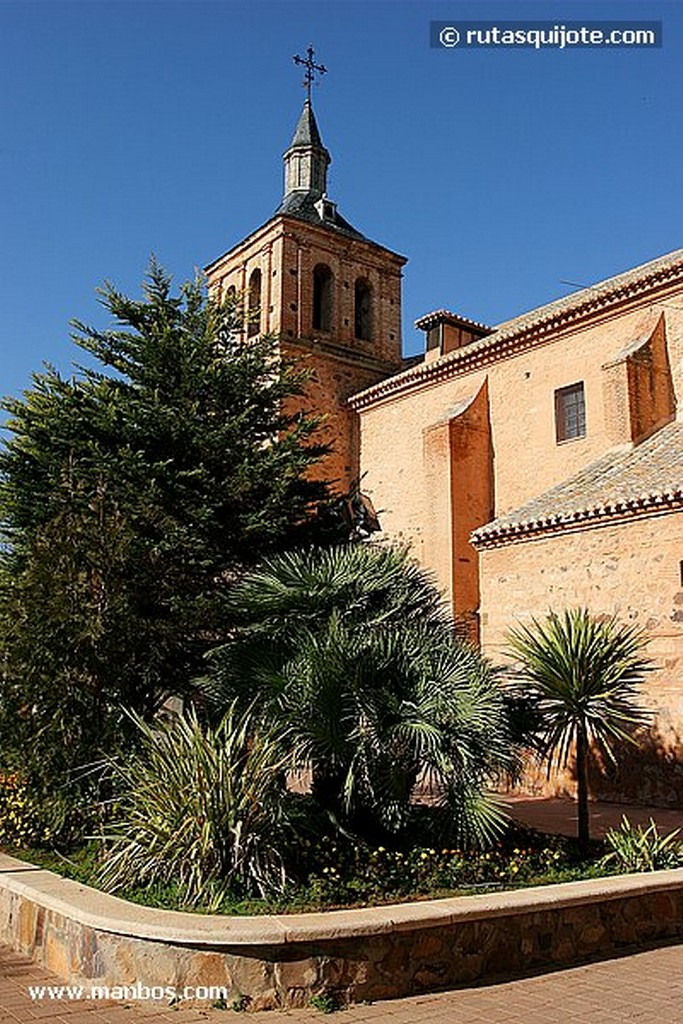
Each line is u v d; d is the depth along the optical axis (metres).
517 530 17.44
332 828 8.65
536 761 16.02
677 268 20.69
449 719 8.58
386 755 8.57
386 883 7.68
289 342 30.69
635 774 14.68
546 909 7.27
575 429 23.30
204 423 13.89
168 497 12.77
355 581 9.68
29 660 9.20
